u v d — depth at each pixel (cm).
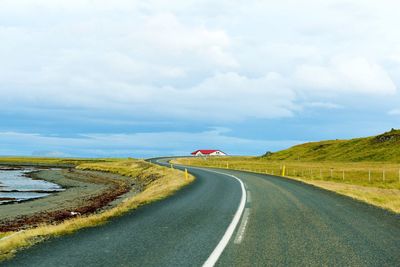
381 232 974
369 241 861
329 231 990
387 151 10950
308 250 772
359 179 4847
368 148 12144
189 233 965
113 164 10306
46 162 15275
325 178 5097
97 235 942
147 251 763
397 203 1689
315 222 1140
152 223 1131
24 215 2630
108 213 1345
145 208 1514
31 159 18812
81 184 5912
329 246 809
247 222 1142
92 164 10888
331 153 13225
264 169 7450
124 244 831
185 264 664
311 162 11494
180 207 1541
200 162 11244
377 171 5662
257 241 863
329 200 1786
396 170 5794
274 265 659
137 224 1112
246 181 3262
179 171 5128
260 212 1371
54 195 4181
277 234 949
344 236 921
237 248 791
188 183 3070
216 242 852
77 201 3459
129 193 3897
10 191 4709
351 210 1420
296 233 962
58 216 2467
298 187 2631
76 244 835
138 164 8744
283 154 15425
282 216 1268
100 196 3809
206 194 2130
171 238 898
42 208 3053
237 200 1797
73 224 1109
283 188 2527
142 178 5609
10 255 738
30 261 689
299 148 15825
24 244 841
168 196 2045
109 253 747
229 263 671
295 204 1622
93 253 748
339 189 2552
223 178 3722
